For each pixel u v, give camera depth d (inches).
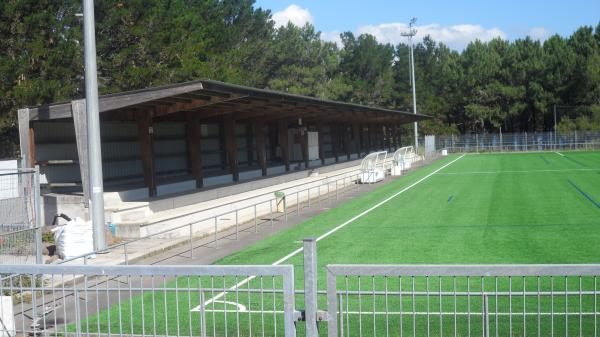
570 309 377.1
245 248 661.3
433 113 3740.2
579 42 3715.6
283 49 2918.3
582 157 2357.3
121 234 722.2
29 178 631.2
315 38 3865.7
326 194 1268.5
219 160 1333.7
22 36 1170.6
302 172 1439.5
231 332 344.2
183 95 799.7
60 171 870.4
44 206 796.0
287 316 217.5
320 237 717.9
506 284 446.3
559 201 981.2
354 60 3764.8
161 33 1422.2
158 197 880.9
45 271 242.5
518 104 3558.1
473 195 1123.9
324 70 3366.1
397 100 3745.1
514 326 345.7
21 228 593.3
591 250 581.0
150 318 379.2
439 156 2864.2
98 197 617.3
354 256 593.3
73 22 1290.6
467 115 3700.8
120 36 1419.8
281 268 217.5
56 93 1155.3
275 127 1674.5
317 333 217.5
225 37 1988.2
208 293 439.2
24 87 1094.4
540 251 585.0
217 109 1021.2
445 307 391.5
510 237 668.1
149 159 884.6
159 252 644.7
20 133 792.3
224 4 2369.6
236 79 1763.0
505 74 3619.6
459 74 3848.4
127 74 1353.3
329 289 218.5
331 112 1472.7
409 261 561.3
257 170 1307.8
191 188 1021.8
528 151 3142.2
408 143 3582.7
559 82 3395.7
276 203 1002.1
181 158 1168.8
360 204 1057.5
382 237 700.0
